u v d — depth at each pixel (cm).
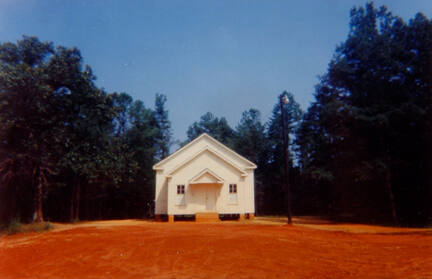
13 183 2538
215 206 2478
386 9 3064
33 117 2198
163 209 2655
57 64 2294
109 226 2061
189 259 967
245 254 1023
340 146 2980
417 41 2731
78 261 998
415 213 2772
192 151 2770
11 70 2019
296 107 5425
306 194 4850
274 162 5375
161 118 5272
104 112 2522
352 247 1175
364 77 2797
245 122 5797
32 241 1448
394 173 2733
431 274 761
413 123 2578
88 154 2428
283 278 755
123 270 869
